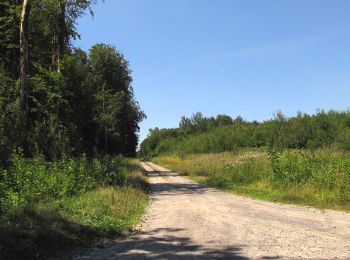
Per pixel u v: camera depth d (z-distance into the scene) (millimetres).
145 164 83438
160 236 11500
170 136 147750
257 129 79438
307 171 22875
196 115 145250
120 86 63156
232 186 27984
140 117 66812
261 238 11016
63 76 32156
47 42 36250
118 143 57906
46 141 24828
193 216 15273
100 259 8844
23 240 9008
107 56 61812
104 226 12086
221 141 85188
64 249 9578
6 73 31781
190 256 9062
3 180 15578
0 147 17719
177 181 36688
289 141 57938
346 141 47750
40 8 30797
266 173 28141
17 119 22766
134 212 15945
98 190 19141
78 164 21203
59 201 14961
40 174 17047
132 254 9305
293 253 9219
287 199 19844
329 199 18500
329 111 62719
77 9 32688
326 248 9711
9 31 32531
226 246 10070
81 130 36906
